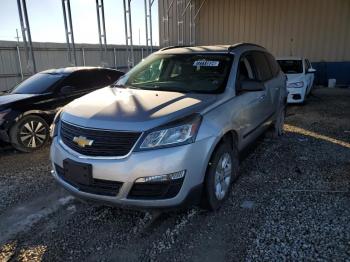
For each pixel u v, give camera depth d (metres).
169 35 16.69
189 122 2.85
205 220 3.13
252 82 3.67
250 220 3.11
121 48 14.13
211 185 3.11
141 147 2.69
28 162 4.98
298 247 2.67
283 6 15.83
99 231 3.01
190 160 2.79
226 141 3.47
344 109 9.16
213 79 3.74
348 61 15.29
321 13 15.27
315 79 15.76
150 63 4.41
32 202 3.61
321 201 3.45
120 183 2.72
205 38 17.61
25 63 10.98
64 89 5.82
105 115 2.92
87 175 2.81
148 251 2.70
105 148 2.77
